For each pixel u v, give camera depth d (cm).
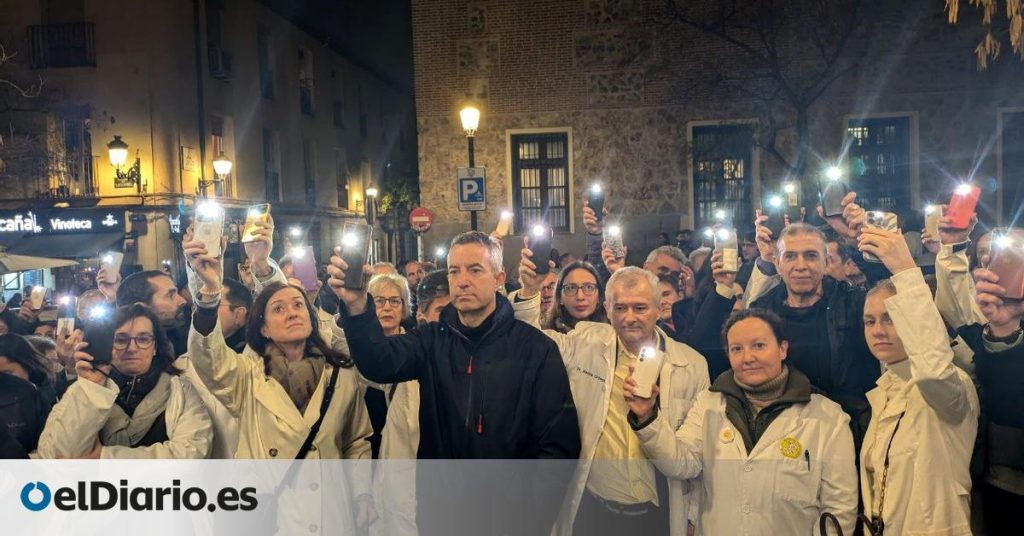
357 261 395
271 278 542
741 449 403
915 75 1959
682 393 455
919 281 376
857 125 1994
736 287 618
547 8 2089
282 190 2997
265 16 2895
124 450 423
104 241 2220
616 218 2083
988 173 1944
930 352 372
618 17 2066
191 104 2409
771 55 1878
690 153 2019
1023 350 403
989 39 748
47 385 499
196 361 423
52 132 2230
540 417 412
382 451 487
